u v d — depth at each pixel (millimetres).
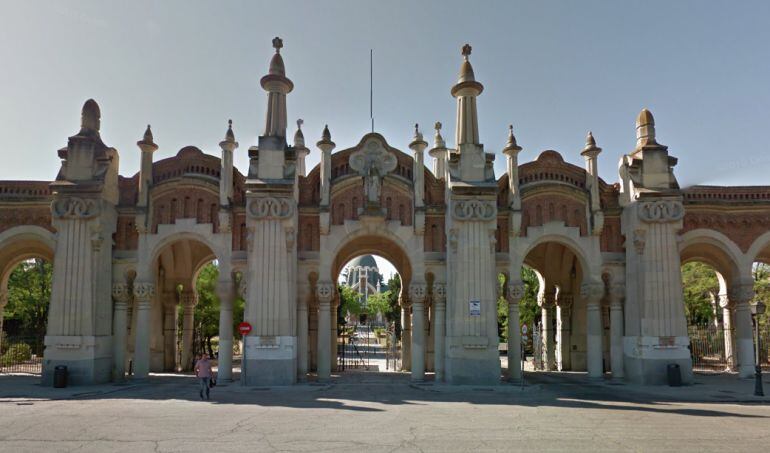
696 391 24750
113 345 28422
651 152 28938
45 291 51625
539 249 38781
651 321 27500
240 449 12703
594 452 12547
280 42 29188
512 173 29281
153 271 28953
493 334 26734
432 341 36062
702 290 49062
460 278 27141
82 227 27328
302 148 37562
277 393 23781
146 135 29297
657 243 27922
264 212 26984
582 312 37406
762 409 19578
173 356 35969
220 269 28438
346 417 17312
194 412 18250
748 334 30234
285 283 26781
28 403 20594
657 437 14281
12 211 29109
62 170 28188
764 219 30328
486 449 12797
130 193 29828
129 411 18438
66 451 12453
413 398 22266
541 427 15656
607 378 30953
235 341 60875
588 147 29969
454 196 27453
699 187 30344
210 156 29656
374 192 28641
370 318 118312
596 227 29219
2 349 37281
